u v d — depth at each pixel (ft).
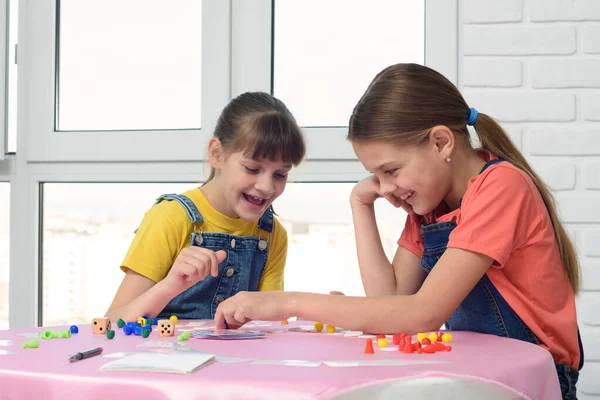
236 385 2.12
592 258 5.61
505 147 3.96
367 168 3.81
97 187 6.66
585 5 5.68
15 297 6.63
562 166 5.67
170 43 6.60
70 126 6.72
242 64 6.37
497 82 5.74
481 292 3.69
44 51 6.65
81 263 6.68
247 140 4.63
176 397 2.13
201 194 5.00
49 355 2.63
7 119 6.77
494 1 5.74
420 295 3.30
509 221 3.46
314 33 6.41
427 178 3.67
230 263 4.92
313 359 2.51
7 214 6.75
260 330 3.49
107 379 2.22
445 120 3.74
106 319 3.35
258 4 6.35
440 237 3.89
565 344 3.67
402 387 2.20
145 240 4.68
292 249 6.39
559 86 5.69
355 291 6.33
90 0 6.72
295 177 6.25
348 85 6.38
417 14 6.29
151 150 6.43
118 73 6.68
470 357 2.60
